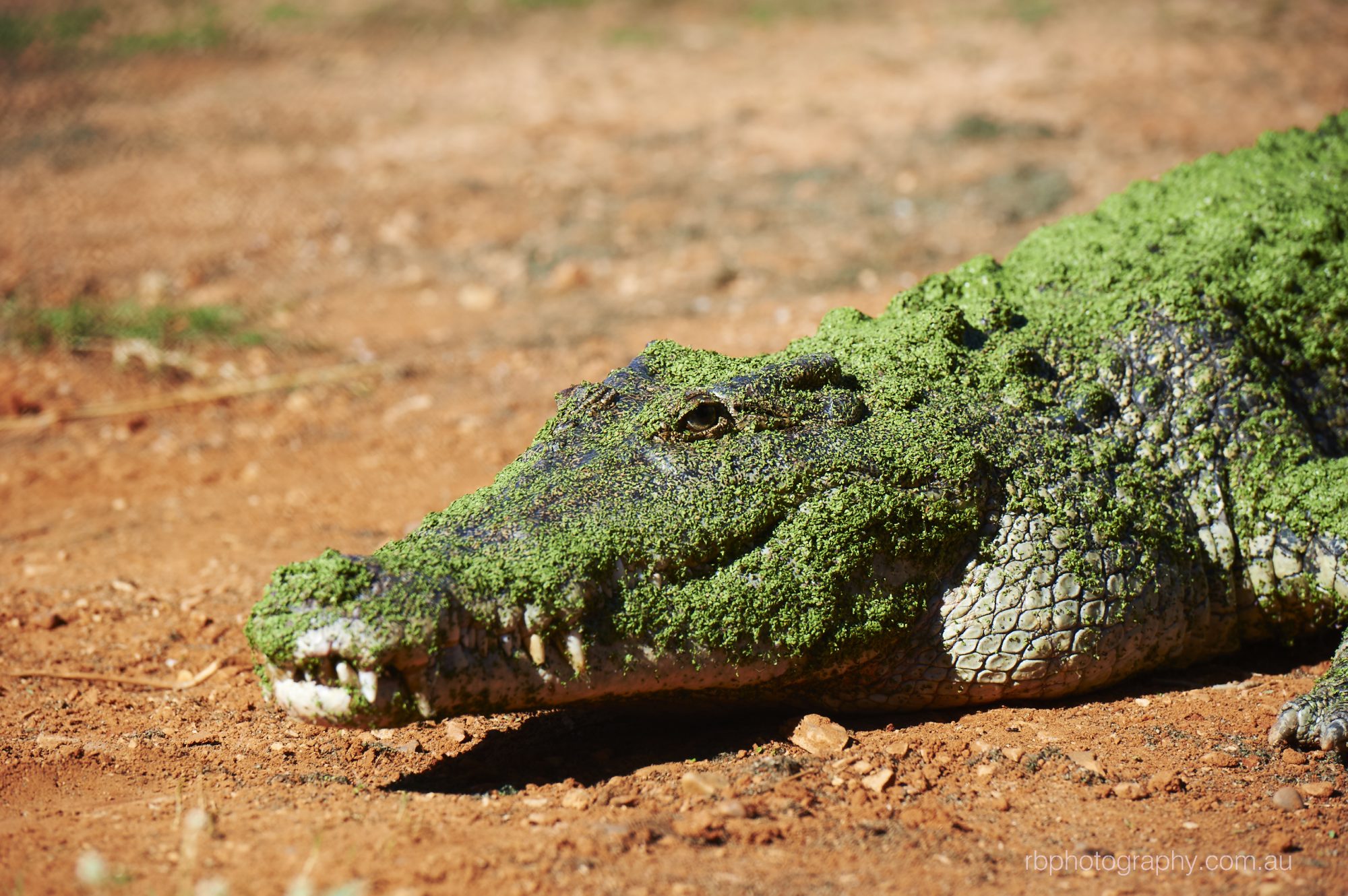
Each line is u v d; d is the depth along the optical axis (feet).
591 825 24.00
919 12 112.68
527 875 22.08
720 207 73.87
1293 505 32.17
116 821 24.50
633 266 67.62
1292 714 27.86
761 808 24.97
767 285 63.10
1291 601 32.32
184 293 67.41
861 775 26.55
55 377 58.65
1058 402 32.17
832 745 27.71
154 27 119.03
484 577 24.91
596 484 27.09
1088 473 30.96
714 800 25.26
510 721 30.04
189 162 87.10
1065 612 29.40
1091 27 102.22
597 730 29.35
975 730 28.84
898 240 66.74
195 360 59.88
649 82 99.25
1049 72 91.50
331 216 76.74
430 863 22.20
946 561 29.14
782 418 28.30
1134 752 27.91
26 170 86.17
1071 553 29.73
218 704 32.22
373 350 60.95
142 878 21.84
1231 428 32.94
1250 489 32.48
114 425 54.65
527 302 65.00
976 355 32.27
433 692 24.18
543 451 28.60
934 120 83.82
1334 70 87.86
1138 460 32.01
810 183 75.87
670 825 24.26
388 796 25.82
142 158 88.22
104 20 120.47
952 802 25.80
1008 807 25.61
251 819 24.45
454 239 72.84
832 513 27.63
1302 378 35.29
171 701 32.55
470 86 101.50
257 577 40.24
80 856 22.71
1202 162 40.75
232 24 120.37
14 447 52.90
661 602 26.35
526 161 83.66
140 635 36.58
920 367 31.22
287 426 53.93
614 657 25.90
